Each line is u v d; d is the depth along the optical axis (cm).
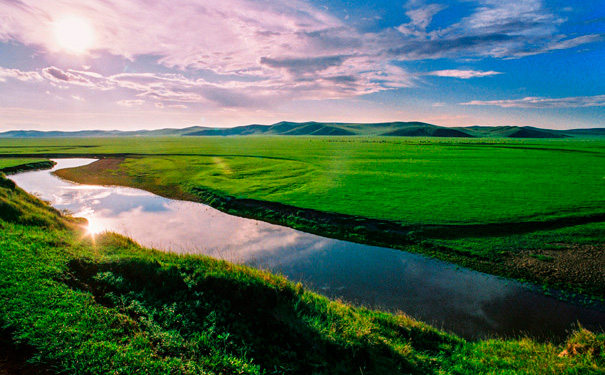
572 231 2527
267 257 2203
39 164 7262
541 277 1875
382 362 922
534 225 2670
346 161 7919
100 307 800
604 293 1688
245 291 1049
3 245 1095
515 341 1205
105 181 5188
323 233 2741
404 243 2466
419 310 1541
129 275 1055
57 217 1967
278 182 4784
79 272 1016
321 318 1124
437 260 2169
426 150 11825
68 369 562
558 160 8006
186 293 1016
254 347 838
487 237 2483
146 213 3331
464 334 1352
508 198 3581
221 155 9531
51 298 786
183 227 2866
